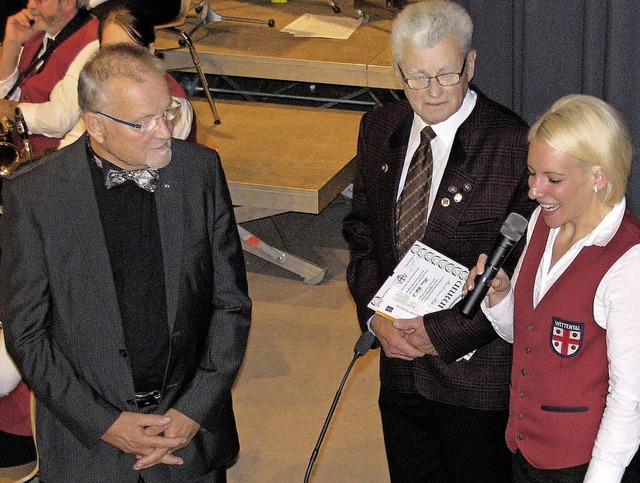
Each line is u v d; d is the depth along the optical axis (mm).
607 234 2006
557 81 3395
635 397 1938
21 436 2732
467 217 2416
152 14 3473
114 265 2287
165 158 2223
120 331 2281
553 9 3283
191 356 2395
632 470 2139
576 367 2080
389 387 2633
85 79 2184
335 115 5250
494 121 2420
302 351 4223
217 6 6168
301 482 3438
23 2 5074
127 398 2309
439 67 2305
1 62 3906
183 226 2312
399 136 2539
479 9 3486
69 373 2311
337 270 4879
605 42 3195
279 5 6160
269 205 4539
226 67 5383
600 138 1932
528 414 2199
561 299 2074
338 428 3717
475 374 2479
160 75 2201
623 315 1959
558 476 2168
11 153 3521
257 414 3812
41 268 2279
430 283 2473
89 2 3898
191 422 2371
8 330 2307
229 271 2436
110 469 2363
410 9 2359
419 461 2688
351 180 4773
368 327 2602
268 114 5281
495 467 2561
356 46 5414
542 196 2002
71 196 2262
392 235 2539
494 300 2279
